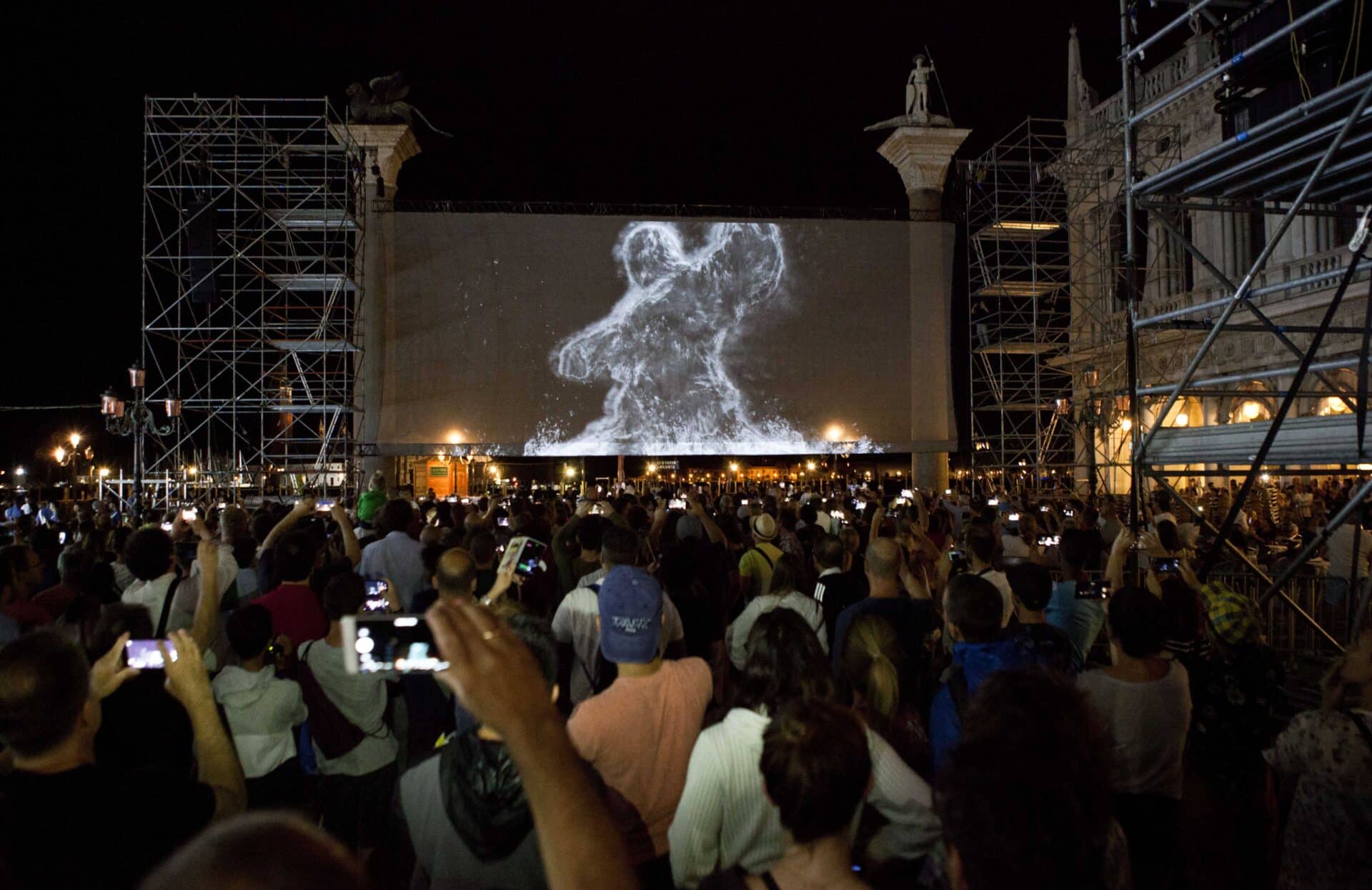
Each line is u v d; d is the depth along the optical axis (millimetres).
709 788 3072
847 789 2395
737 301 28453
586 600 5914
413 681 5402
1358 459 6516
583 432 27875
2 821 2529
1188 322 8586
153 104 24141
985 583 4422
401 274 27688
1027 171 32781
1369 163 7758
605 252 28250
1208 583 5391
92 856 2521
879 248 28859
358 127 27766
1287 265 24297
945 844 1938
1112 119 32094
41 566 7414
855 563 9500
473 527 9156
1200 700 5094
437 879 2883
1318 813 3547
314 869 1015
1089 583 6367
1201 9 8172
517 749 1305
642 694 3707
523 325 27891
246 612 4719
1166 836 4242
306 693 4926
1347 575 11055
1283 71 7852
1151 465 8555
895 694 4223
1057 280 33500
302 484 27266
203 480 26062
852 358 28562
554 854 1276
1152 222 31812
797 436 28312
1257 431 7457
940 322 28828
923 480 28828
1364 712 3576
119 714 4258
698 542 8570
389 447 27188
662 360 28156
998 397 27656
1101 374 30219
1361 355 6684
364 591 4961
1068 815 1830
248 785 4676
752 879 2535
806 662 3738
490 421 27625
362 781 4914
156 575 6242
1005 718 2438
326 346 25266
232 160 25234
